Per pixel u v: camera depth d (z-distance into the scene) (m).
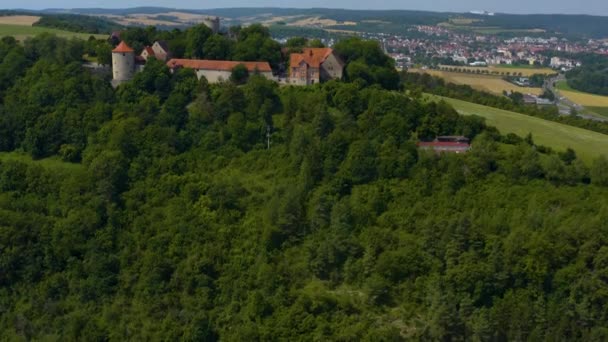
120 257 114.00
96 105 148.88
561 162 125.06
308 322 97.38
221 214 120.69
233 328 100.50
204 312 103.56
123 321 104.25
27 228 116.62
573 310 97.69
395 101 144.00
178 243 114.56
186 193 125.38
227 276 109.25
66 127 144.50
